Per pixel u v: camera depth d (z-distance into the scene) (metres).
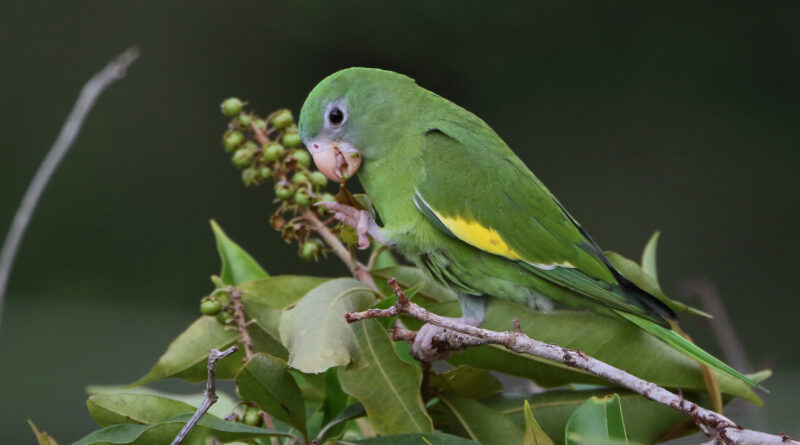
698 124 14.53
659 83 14.57
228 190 14.42
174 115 14.80
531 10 13.89
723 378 4.27
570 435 3.31
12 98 14.84
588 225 14.50
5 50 15.02
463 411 4.25
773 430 9.36
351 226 4.42
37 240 13.78
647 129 14.62
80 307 12.94
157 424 3.66
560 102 14.80
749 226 14.33
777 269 14.04
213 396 3.46
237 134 4.57
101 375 11.48
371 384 3.93
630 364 4.30
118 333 12.41
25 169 14.44
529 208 5.13
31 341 11.98
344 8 14.09
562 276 5.00
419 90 5.44
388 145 5.31
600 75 14.52
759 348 13.59
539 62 14.50
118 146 14.51
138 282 13.59
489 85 14.62
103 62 14.98
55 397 11.09
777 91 14.27
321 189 4.82
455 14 13.98
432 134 5.28
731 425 3.23
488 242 5.06
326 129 5.39
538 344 3.40
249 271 5.05
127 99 14.78
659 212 14.42
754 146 14.38
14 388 11.20
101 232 13.93
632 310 4.42
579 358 3.39
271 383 3.83
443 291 5.31
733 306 13.95
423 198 5.16
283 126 4.57
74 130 5.39
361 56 14.66
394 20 14.01
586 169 14.70
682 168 14.52
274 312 4.30
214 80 14.88
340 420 4.11
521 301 5.19
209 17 14.94
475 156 5.21
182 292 13.66
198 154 14.70
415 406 3.91
